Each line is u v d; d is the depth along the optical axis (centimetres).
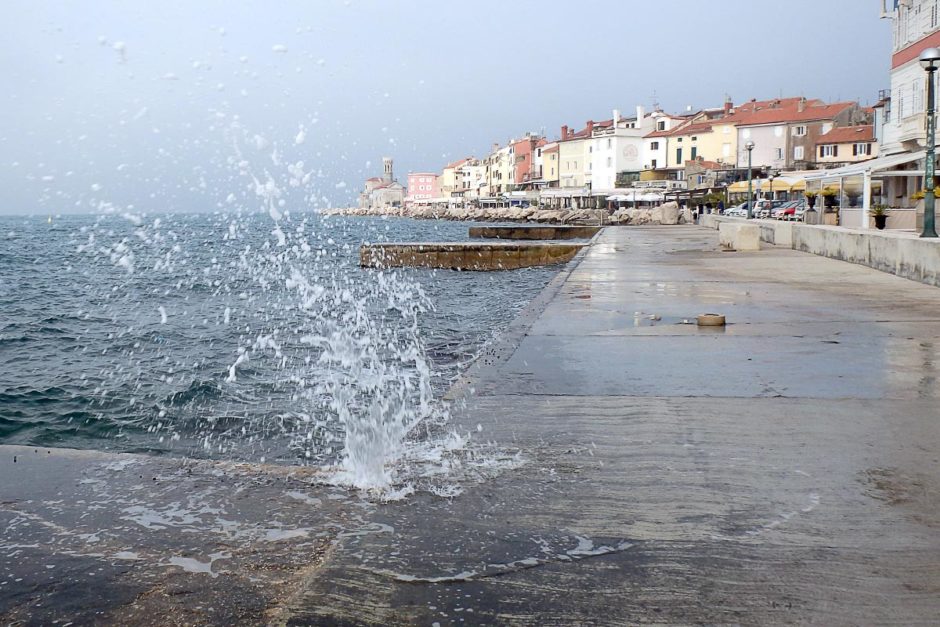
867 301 949
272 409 746
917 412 439
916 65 2922
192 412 762
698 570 248
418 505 304
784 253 1880
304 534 276
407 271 2711
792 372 550
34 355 1125
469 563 253
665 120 8806
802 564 252
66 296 1898
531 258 2778
